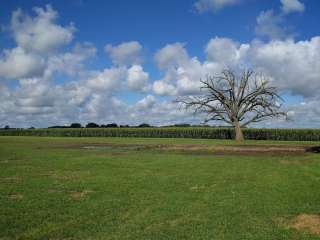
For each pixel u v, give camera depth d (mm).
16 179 16500
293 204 11414
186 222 9453
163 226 9109
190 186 14727
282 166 22062
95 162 24031
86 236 8375
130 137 77000
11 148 38438
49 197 12461
